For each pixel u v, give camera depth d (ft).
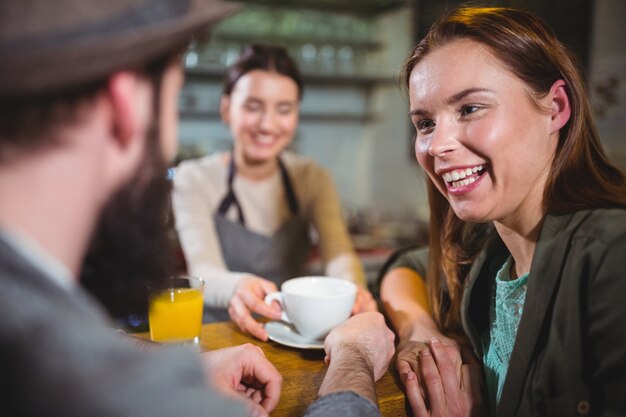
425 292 3.83
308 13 12.69
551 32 2.57
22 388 1.22
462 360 3.10
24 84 1.22
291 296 3.22
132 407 1.24
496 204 2.54
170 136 1.68
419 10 11.68
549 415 2.42
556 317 2.39
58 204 1.40
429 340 3.21
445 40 2.53
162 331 3.26
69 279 1.46
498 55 2.40
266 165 5.96
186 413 1.31
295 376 2.86
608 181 2.64
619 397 2.20
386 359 2.87
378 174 14.14
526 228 2.70
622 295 2.16
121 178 1.57
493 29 2.42
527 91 2.43
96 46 1.25
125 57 1.32
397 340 3.48
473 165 2.50
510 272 3.01
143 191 1.61
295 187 6.17
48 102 1.32
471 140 2.45
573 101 2.50
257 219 6.02
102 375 1.25
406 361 2.93
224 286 4.17
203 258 5.27
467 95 2.42
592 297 2.26
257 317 4.02
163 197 1.68
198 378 1.43
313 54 12.80
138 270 1.72
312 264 8.98
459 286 3.29
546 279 2.48
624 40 8.98
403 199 13.24
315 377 2.84
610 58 9.28
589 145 2.63
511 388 2.56
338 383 2.29
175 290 3.30
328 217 6.03
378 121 13.94
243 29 12.07
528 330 2.51
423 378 2.80
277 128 5.69
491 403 2.92
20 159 1.33
